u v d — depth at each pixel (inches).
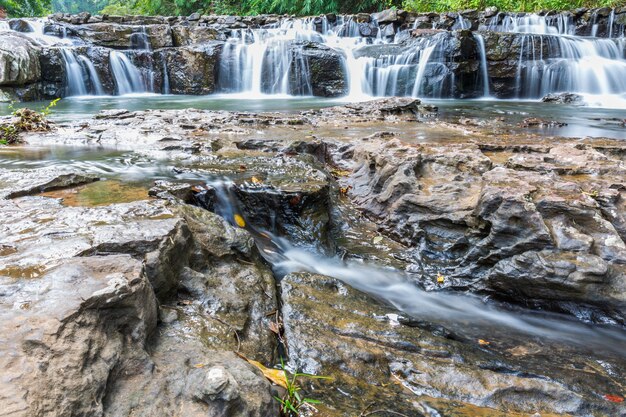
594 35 684.1
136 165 184.9
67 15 730.8
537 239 123.2
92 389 56.7
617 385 90.7
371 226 177.2
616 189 144.3
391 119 353.4
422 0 901.2
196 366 68.6
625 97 537.0
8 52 509.4
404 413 76.3
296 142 221.6
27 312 62.1
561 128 327.3
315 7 992.9
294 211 156.5
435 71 583.8
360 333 98.1
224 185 161.0
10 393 50.5
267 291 110.8
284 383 78.1
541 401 82.9
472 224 145.1
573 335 114.0
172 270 96.0
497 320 121.5
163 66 638.5
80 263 74.5
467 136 274.8
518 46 594.9
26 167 177.8
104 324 65.7
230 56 634.2
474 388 84.0
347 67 603.2
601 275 114.0
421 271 146.1
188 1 1111.6
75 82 587.8
